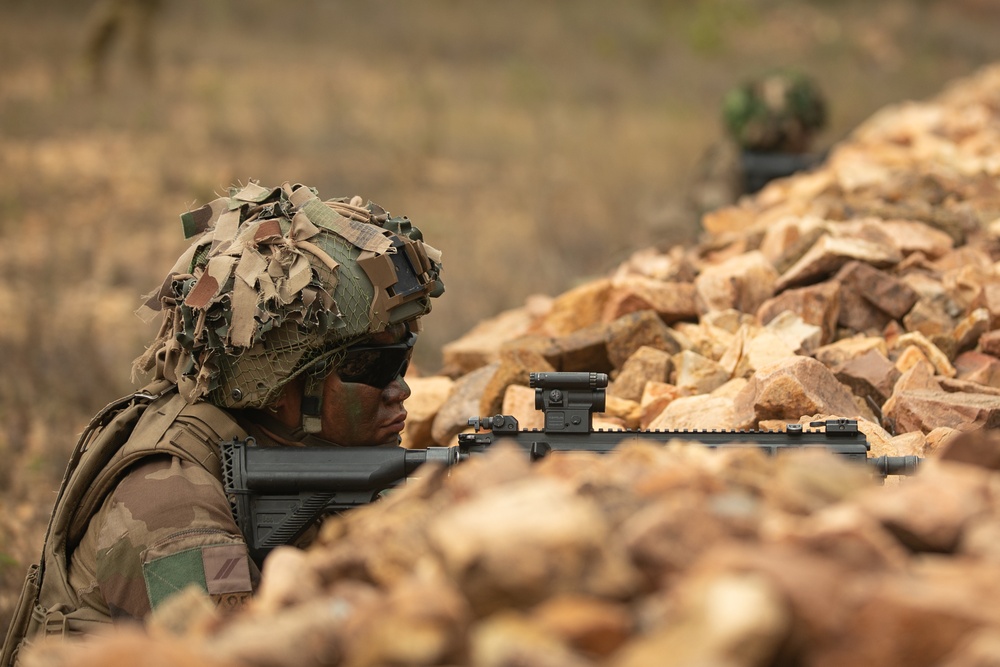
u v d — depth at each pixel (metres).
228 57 51.84
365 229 6.50
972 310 9.82
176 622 3.97
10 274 23.09
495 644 2.86
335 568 3.62
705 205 19.88
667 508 3.21
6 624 9.12
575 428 6.27
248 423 6.59
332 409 6.58
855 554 3.07
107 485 6.35
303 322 6.21
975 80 27.59
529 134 42.03
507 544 3.05
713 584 2.85
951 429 7.66
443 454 6.25
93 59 43.19
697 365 9.14
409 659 2.92
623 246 24.23
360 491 6.24
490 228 29.02
